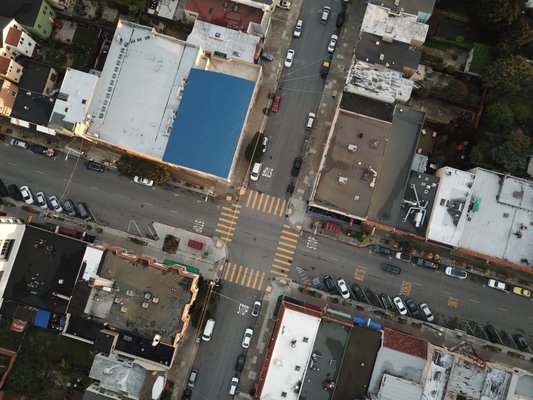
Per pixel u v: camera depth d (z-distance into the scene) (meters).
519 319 92.44
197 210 95.75
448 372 82.38
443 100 95.94
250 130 96.56
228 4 94.94
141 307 84.44
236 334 92.62
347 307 92.81
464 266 93.38
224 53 93.00
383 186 88.38
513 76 90.25
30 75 93.38
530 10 93.06
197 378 91.81
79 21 98.94
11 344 91.75
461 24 97.94
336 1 98.94
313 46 98.25
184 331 89.81
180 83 90.81
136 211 96.00
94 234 95.25
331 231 93.94
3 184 95.81
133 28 92.38
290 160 96.12
